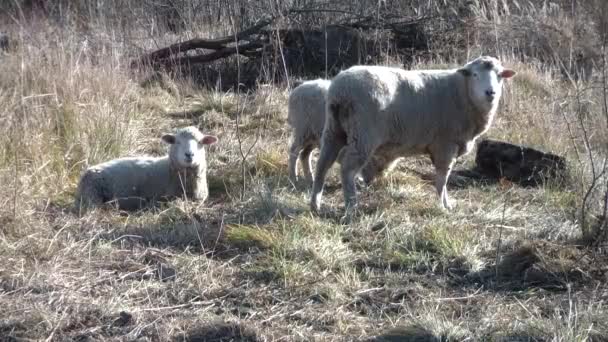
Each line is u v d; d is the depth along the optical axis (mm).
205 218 6031
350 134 5945
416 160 7395
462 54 10172
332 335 4703
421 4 10812
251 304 4949
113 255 5367
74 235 5613
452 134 6246
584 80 8711
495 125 7965
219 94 8914
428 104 6125
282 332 4723
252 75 9992
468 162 7418
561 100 7988
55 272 5117
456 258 5387
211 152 7281
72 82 7590
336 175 6855
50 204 6164
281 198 6191
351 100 5898
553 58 9891
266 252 5449
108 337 4637
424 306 4902
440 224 5727
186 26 10984
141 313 4805
